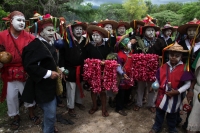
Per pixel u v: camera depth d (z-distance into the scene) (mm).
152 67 3740
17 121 3459
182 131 3455
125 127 3598
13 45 3141
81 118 3889
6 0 8992
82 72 3867
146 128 3580
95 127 3582
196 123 2879
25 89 2730
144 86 4082
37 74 2477
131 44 3971
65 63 3799
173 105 3051
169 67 3123
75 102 4320
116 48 4008
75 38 3818
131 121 3805
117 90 3719
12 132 3322
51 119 2830
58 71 2861
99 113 4102
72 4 15109
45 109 2766
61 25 3672
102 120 3822
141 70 3777
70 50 3660
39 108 4184
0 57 2891
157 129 3352
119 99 4016
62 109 4238
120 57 3879
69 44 3639
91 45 3838
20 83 3316
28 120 3703
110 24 4672
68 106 3928
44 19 2760
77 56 3707
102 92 3854
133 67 3828
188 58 3018
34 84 2707
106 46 3932
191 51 3139
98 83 3646
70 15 15750
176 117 3246
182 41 3723
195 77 2980
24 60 2543
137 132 3455
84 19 16094
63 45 3658
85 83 3994
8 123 3586
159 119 3303
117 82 3854
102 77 3691
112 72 3615
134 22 4836
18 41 3174
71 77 3729
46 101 2666
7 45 3107
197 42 3508
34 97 2736
